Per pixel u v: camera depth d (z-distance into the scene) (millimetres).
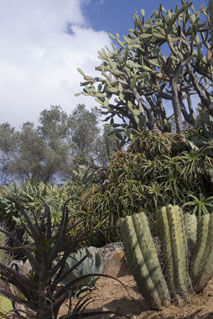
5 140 22188
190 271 3145
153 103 9312
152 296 2955
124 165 6230
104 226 5980
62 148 21797
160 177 5867
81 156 8867
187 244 3201
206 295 3070
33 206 7160
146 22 8547
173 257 3000
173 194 5641
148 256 2977
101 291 3699
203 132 6055
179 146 6051
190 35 8641
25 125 23562
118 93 8586
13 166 21297
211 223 3160
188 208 5477
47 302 2057
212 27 3834
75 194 7363
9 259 5535
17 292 2992
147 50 9062
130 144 6730
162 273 3043
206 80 9625
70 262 3785
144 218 3096
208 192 5711
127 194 5914
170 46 7988
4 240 5414
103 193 6555
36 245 1888
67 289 2100
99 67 8227
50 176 21750
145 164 6039
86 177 8203
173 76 8188
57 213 6664
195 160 5609
